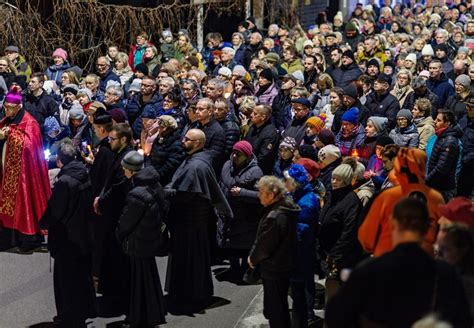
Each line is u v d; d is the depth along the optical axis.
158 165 15.55
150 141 16.83
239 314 14.29
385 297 7.10
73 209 13.04
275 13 38.88
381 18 38.19
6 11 27.17
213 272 16.72
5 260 17.14
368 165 15.45
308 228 12.88
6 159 17.27
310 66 23.69
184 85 17.92
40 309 14.57
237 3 34.25
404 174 9.99
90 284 13.52
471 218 9.19
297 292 12.72
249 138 17.31
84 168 13.34
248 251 16.05
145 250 12.88
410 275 7.14
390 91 21.91
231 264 16.61
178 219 14.45
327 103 20.77
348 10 43.22
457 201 9.35
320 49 26.91
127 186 13.88
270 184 11.81
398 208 7.53
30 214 17.22
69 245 13.09
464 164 17.95
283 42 27.88
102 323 13.91
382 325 7.09
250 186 15.20
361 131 17.00
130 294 13.52
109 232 14.09
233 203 15.51
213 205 14.45
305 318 12.71
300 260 12.80
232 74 20.97
